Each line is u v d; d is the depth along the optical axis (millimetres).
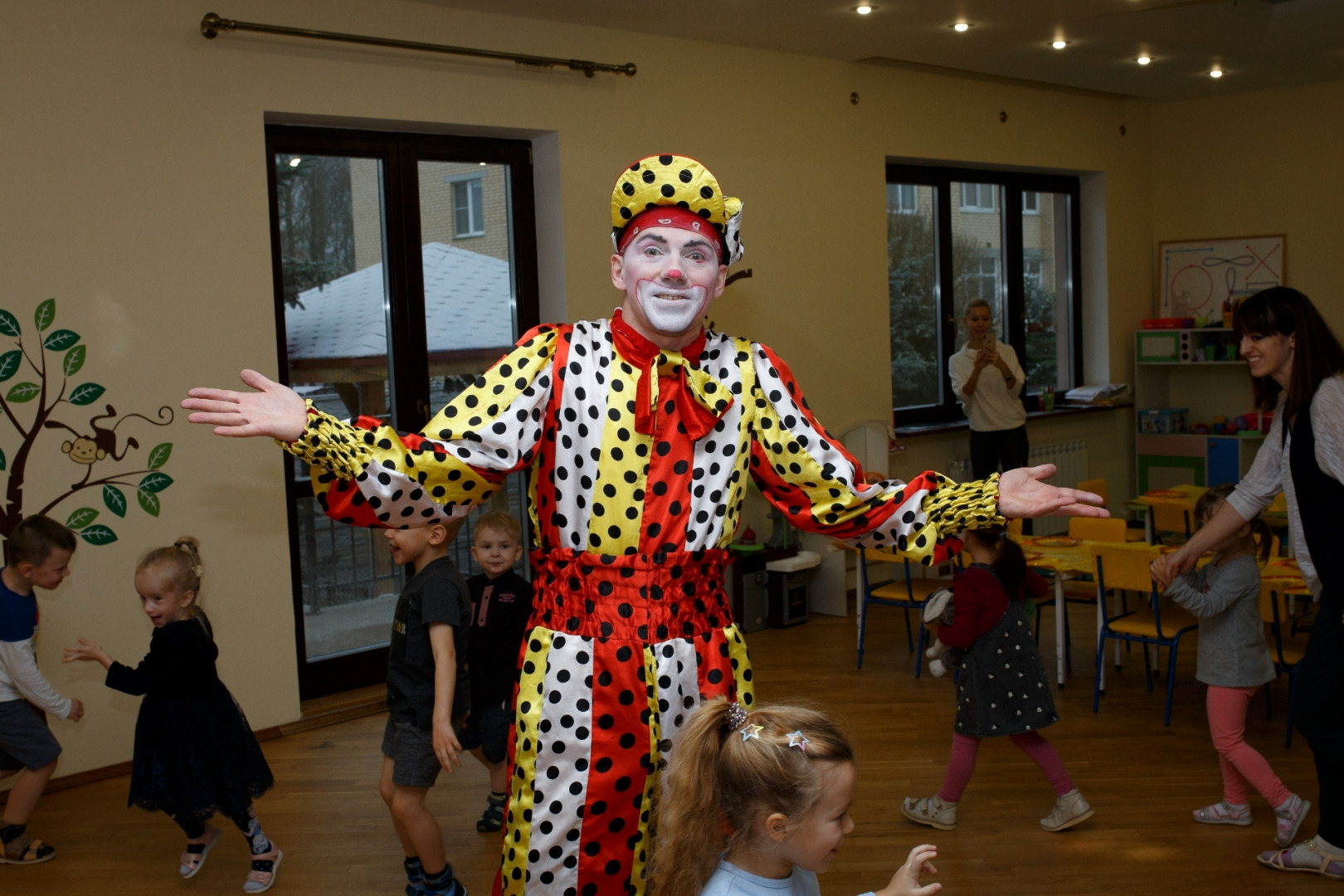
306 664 4812
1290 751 4070
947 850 3354
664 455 1852
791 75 6152
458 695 3031
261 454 4426
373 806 3799
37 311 3895
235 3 4281
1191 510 5723
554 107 5199
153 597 3111
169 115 4156
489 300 5336
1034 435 7723
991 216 7734
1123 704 4668
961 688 3475
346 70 4582
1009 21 5613
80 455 4000
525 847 1816
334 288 4863
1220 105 8172
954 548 1958
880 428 6387
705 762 1559
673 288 1820
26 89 3838
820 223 6344
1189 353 8078
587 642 1812
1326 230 7848
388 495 1714
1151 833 3438
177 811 3137
